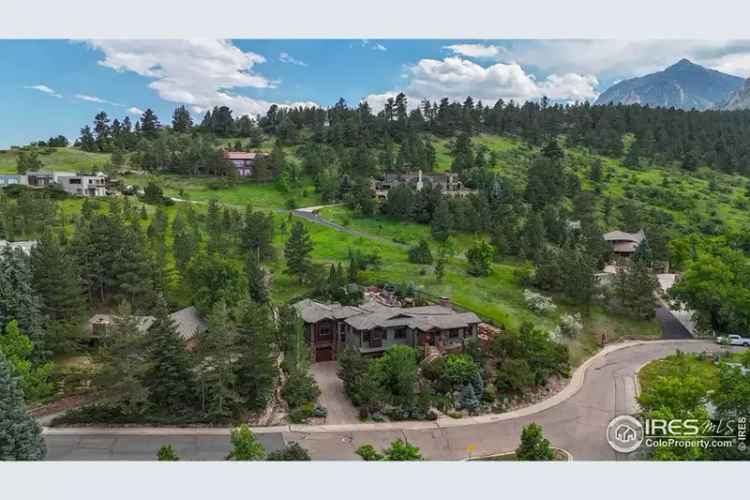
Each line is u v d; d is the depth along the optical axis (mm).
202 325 67562
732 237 126000
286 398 55969
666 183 179875
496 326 76938
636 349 80312
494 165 181250
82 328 62188
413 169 169250
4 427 38750
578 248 113875
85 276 71938
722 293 84938
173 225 99438
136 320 53375
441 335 68188
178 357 52312
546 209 127500
